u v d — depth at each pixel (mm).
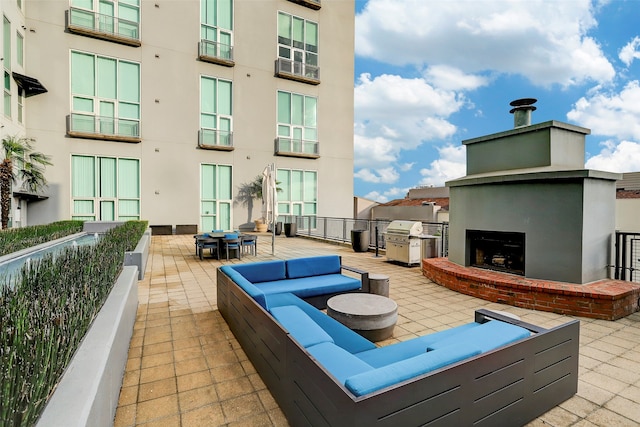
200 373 2771
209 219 15141
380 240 10594
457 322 4004
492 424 1917
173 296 5051
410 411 1560
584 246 4398
